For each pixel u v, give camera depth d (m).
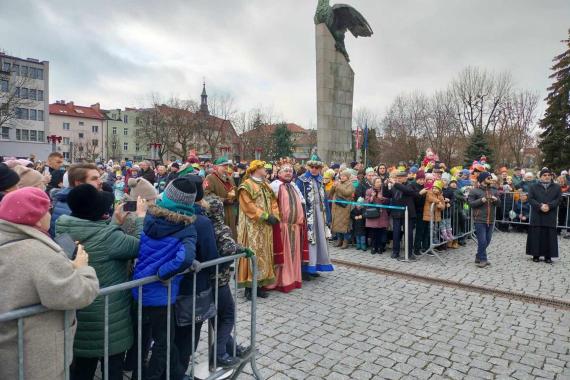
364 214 8.87
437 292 6.33
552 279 7.12
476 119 40.69
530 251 8.47
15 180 3.94
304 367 3.99
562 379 3.86
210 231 3.24
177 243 2.84
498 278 7.12
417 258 8.51
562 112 31.88
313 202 6.82
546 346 4.54
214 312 3.25
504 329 4.97
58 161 6.83
